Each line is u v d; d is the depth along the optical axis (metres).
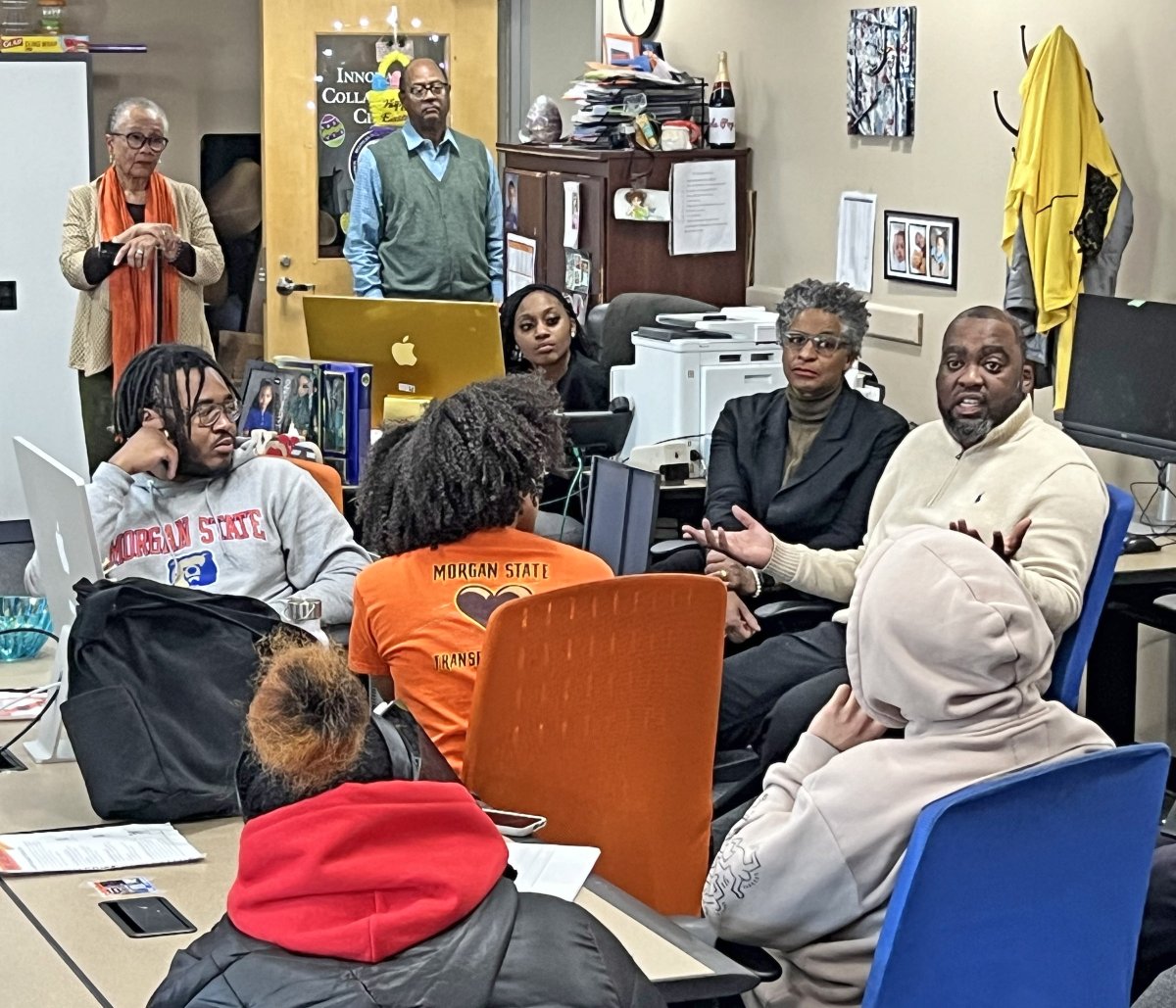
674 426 4.45
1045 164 4.16
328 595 2.99
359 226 6.08
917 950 1.59
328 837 1.33
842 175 5.38
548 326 4.64
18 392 6.65
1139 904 1.77
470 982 1.28
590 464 4.25
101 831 2.08
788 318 3.85
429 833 1.37
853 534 3.80
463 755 2.25
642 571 3.31
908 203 5.05
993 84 4.64
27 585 3.14
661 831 2.30
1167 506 4.11
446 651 2.33
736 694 3.44
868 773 1.81
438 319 4.24
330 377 4.11
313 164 7.09
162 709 2.14
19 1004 1.59
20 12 6.66
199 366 2.97
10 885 1.90
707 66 6.13
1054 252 4.17
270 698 1.42
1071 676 3.12
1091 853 1.68
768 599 3.83
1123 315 4.05
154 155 5.71
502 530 2.41
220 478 3.06
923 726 1.83
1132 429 4.05
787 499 3.84
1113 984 1.76
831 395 3.88
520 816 2.10
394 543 2.43
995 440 3.38
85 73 6.49
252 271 7.35
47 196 6.53
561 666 2.15
